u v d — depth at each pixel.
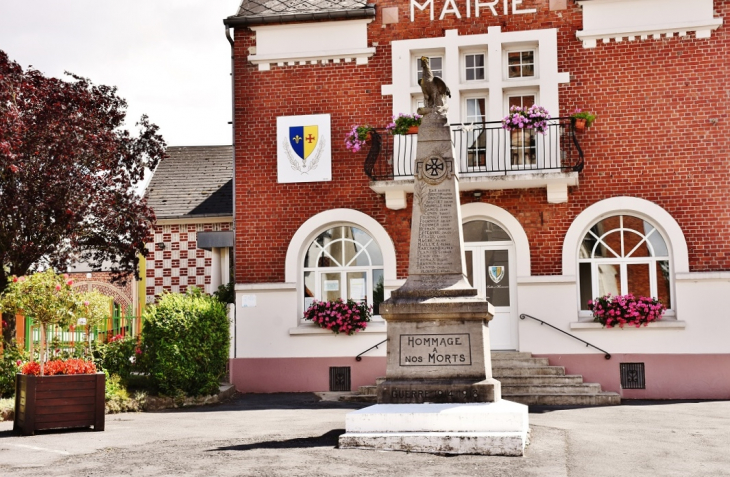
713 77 16.39
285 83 17.69
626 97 16.64
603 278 16.67
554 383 15.82
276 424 11.62
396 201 16.94
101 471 7.85
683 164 16.39
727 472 8.16
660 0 16.56
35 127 15.64
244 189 17.64
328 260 17.53
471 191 16.92
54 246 16.58
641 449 9.43
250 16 17.67
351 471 7.71
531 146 16.83
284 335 17.23
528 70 17.25
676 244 16.25
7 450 9.21
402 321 10.01
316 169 17.44
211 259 21.31
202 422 12.10
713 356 15.95
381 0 17.55
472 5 17.25
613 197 16.52
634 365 16.20
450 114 17.11
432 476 7.54
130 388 15.07
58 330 15.61
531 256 16.69
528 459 8.38
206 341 14.93
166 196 22.97
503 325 16.94
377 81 17.42
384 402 9.80
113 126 17.14
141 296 22.14
